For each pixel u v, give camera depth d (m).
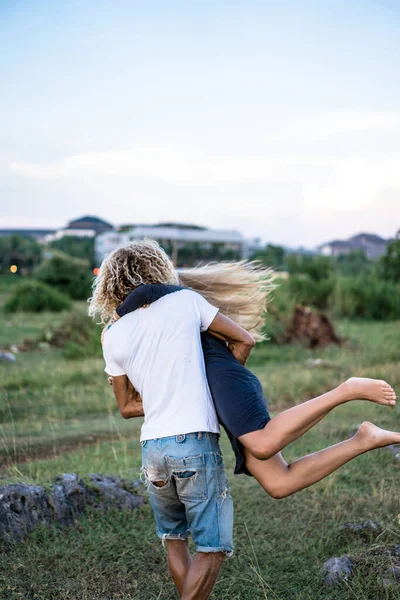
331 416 7.38
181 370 2.78
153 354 2.82
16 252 65.69
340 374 10.61
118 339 2.90
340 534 3.90
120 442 6.60
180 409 2.74
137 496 4.51
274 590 3.31
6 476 4.88
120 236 68.88
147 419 2.82
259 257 44.22
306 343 15.01
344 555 3.52
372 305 22.73
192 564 2.75
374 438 2.81
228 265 3.55
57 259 35.62
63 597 3.22
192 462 2.69
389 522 3.97
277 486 2.80
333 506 4.39
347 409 7.66
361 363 11.80
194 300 2.94
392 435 2.80
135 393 3.13
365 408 7.61
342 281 23.84
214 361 2.88
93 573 3.47
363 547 3.62
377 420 6.99
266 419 2.75
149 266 3.08
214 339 2.99
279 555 3.71
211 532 2.72
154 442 2.75
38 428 7.23
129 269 3.07
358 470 5.20
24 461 5.83
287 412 2.74
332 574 3.35
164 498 2.88
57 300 26.59
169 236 65.56
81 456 5.95
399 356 12.27
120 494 4.43
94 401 8.75
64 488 4.23
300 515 4.30
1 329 19.39
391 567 3.31
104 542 3.82
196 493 2.71
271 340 14.89
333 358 13.10
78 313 15.93
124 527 4.07
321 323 15.46
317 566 3.52
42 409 8.34
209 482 2.72
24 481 4.47
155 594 3.28
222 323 2.95
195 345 2.84
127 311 2.92
